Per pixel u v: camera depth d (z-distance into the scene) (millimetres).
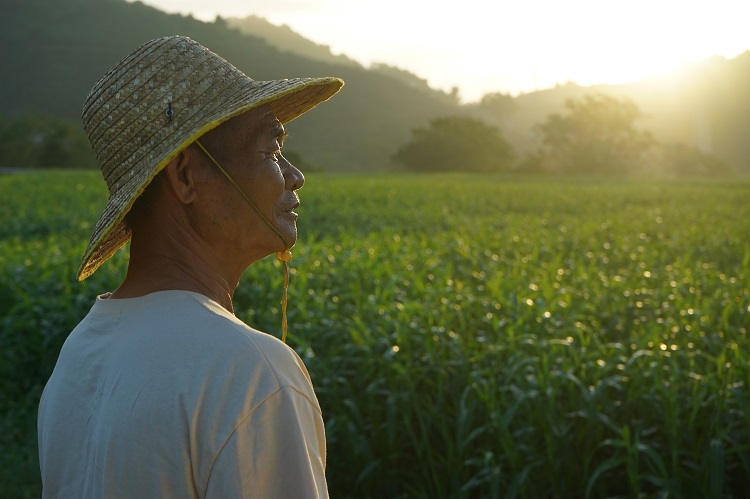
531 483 4426
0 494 4805
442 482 4730
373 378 5348
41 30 182875
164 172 1170
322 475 1059
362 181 38094
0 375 6547
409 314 6266
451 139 101062
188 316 1076
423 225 18859
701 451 4555
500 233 15273
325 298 7238
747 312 6844
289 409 1023
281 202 1232
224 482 978
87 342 1162
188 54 1161
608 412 4695
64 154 74438
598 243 14422
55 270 8227
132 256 1216
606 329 7156
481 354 5301
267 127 1218
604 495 4531
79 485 1094
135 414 1007
